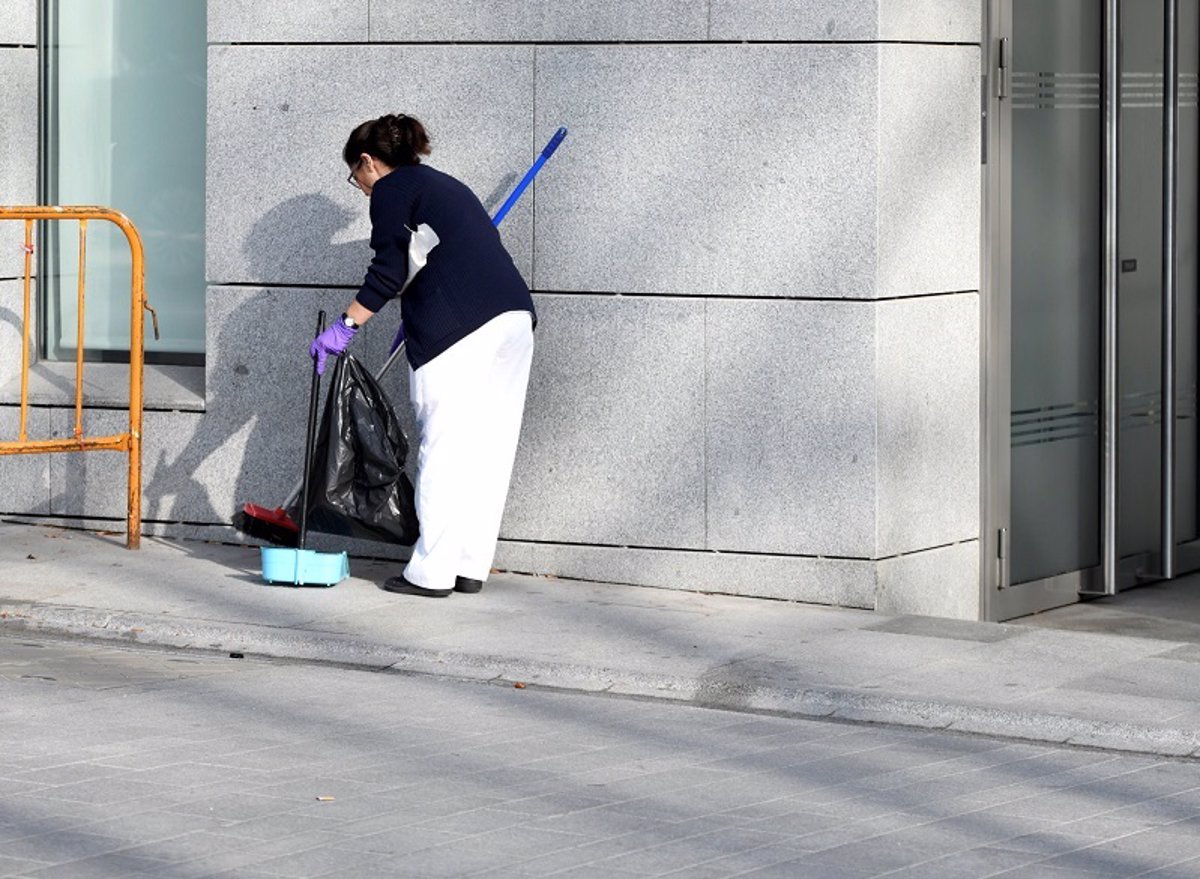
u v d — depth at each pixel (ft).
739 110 40.63
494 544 41.39
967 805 28.09
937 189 41.09
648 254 41.57
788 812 27.58
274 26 44.45
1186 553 49.03
